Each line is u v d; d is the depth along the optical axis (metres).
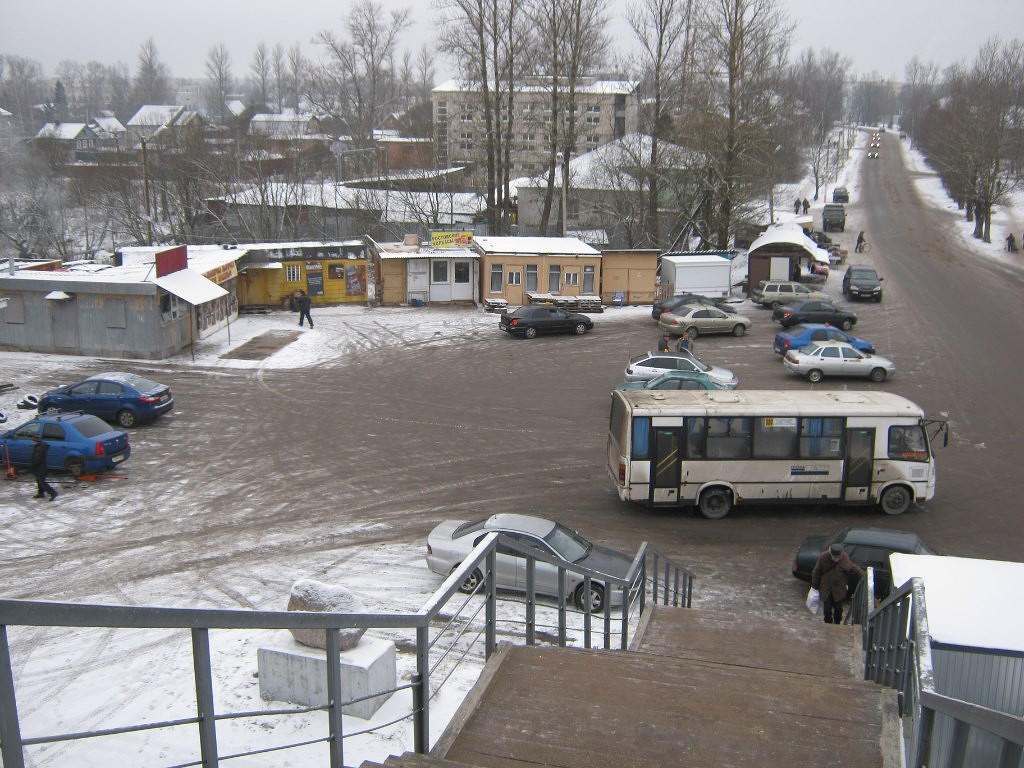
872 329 42.19
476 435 25.88
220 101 144.25
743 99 52.91
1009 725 3.36
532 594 7.90
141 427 26.12
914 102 192.88
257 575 15.92
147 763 7.79
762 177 57.72
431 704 9.16
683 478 19.77
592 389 31.33
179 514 19.23
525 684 6.58
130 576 15.83
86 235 65.12
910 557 9.72
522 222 73.56
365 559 16.81
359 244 47.19
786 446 19.83
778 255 50.03
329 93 89.56
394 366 34.50
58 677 10.33
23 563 16.38
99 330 34.38
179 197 63.75
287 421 26.98
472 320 43.84
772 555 17.97
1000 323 43.28
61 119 168.88
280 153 81.75
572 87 55.56
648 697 6.43
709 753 5.70
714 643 10.02
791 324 41.66
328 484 21.47
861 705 6.50
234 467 22.64
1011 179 92.00
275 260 45.06
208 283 35.88
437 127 85.00
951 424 27.73
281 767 7.61
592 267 47.75
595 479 22.42
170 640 11.58
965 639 7.85
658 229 59.56
